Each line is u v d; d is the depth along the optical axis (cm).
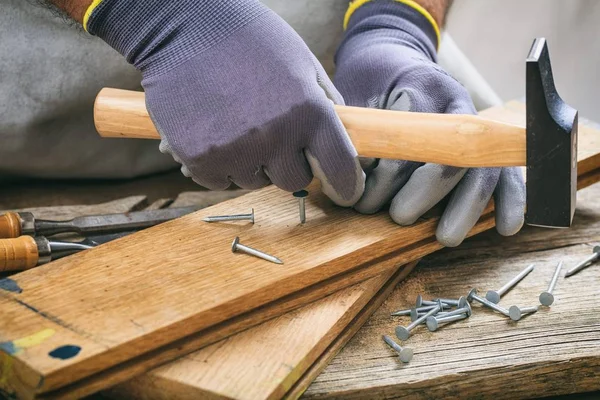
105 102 161
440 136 144
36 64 197
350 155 150
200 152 149
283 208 172
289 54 151
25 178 216
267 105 147
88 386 124
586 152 191
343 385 136
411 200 159
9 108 199
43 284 144
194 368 131
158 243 158
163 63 154
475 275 167
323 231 162
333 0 221
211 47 152
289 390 133
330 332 142
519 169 171
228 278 145
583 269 167
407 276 168
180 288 142
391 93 168
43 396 121
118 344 126
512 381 140
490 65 343
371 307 155
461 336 147
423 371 138
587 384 143
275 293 144
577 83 333
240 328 141
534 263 171
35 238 160
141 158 220
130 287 142
